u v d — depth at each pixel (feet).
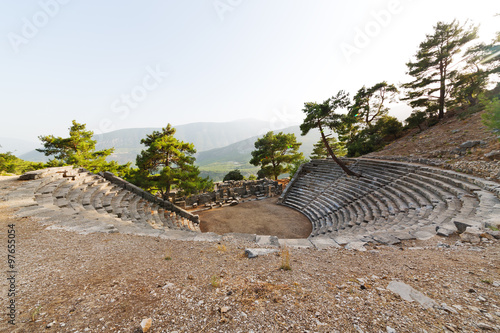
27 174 38.50
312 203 67.31
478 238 17.20
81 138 87.97
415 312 8.37
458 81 82.23
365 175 65.46
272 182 98.94
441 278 11.42
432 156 57.67
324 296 10.03
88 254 15.80
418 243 19.35
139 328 7.74
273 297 9.93
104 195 44.21
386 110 112.47
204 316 8.54
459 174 38.88
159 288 11.14
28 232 19.26
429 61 87.86
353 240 22.03
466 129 63.82
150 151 59.57
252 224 56.70
